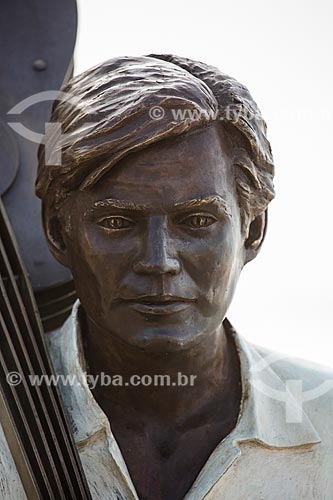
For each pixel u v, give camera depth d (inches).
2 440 146.2
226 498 145.8
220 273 140.3
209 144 139.8
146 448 148.8
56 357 151.9
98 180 138.9
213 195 138.8
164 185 137.6
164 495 147.2
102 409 149.9
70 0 177.5
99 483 145.2
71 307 166.9
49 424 145.2
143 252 138.0
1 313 145.6
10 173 170.2
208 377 149.5
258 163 144.9
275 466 148.5
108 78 141.7
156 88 138.4
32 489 144.5
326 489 150.6
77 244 141.8
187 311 139.6
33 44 175.9
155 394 148.3
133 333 139.6
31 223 168.6
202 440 149.3
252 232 149.9
